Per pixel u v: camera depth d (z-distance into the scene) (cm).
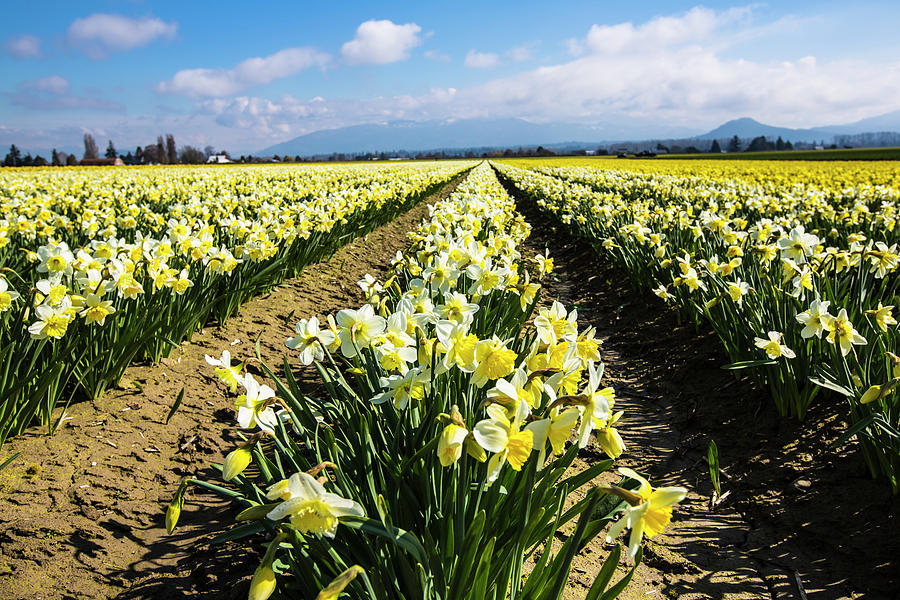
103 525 239
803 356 327
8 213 607
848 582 223
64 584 206
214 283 432
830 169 2519
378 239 1033
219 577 215
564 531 256
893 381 217
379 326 188
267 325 501
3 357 258
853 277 380
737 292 352
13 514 234
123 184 1388
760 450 320
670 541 256
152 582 212
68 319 254
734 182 1655
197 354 420
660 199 1158
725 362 428
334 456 174
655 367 461
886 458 255
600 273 782
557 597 140
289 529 139
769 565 238
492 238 384
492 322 349
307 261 671
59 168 4028
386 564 162
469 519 169
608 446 130
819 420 326
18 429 284
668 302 555
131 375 368
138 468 280
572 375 159
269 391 170
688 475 312
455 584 148
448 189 2531
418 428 197
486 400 135
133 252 325
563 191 1434
